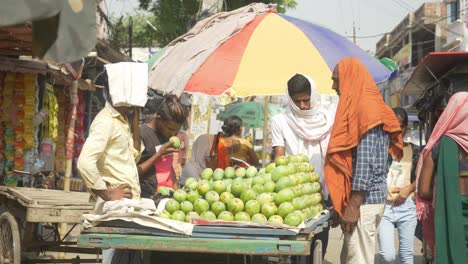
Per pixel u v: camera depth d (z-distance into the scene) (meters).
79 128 13.78
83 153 4.69
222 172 4.95
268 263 5.96
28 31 8.16
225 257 4.87
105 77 4.91
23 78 10.48
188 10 22.81
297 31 7.42
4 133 10.38
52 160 11.91
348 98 4.83
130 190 4.83
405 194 6.60
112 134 4.87
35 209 5.89
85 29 3.34
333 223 5.45
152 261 4.88
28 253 7.31
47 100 11.47
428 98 7.90
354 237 4.93
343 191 4.88
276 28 7.43
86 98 15.84
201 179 4.99
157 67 7.21
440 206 4.66
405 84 8.27
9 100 10.41
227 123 8.05
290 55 7.06
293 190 4.65
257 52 7.07
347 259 4.99
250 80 6.79
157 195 5.38
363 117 4.74
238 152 8.01
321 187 5.56
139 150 5.36
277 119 5.95
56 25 3.25
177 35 23.25
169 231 4.21
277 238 4.21
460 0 35.19
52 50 3.28
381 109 4.84
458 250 4.56
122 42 21.47
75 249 6.84
